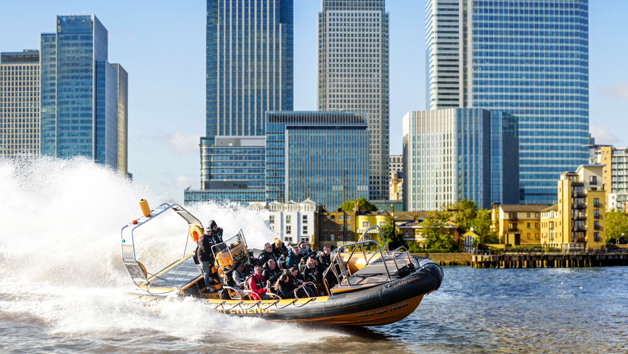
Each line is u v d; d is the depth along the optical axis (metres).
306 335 22.59
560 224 123.75
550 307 33.69
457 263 112.56
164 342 21.48
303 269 24.58
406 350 21.61
